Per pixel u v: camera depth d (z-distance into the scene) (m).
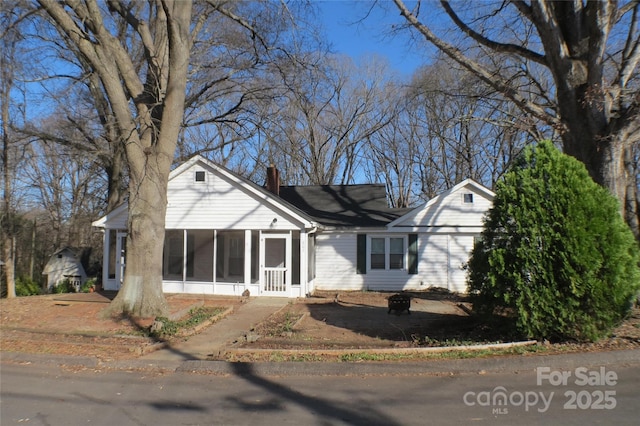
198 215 18.58
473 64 12.59
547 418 5.09
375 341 9.38
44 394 6.30
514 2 11.77
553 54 11.12
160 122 13.05
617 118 10.63
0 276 27.45
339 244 21.22
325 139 38.75
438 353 7.78
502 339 8.65
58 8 11.72
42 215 39.50
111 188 24.72
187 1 12.66
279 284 17.95
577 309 7.75
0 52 17.31
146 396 6.18
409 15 12.34
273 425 5.08
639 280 7.84
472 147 34.69
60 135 23.00
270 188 23.62
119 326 11.34
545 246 7.91
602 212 7.90
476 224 20.48
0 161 24.70
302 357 7.86
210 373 7.30
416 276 20.73
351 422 5.11
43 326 11.42
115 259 20.19
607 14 10.52
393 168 42.78
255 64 19.81
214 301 16.44
